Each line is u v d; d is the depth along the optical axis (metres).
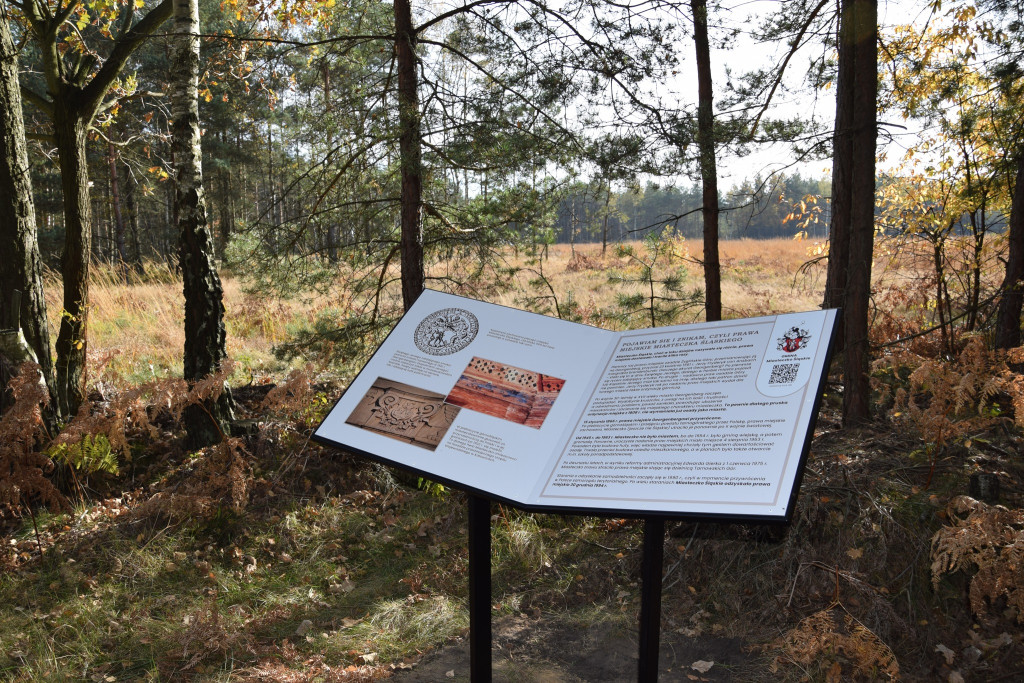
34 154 13.52
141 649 3.67
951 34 7.75
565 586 4.32
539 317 2.99
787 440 2.13
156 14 6.34
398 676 3.47
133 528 4.71
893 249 8.37
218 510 4.91
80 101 6.12
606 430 2.47
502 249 6.52
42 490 4.51
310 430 6.00
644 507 2.17
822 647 3.41
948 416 5.38
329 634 3.86
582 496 2.31
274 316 10.41
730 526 4.31
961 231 7.64
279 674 3.46
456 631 3.87
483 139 5.62
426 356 3.00
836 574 3.77
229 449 5.05
